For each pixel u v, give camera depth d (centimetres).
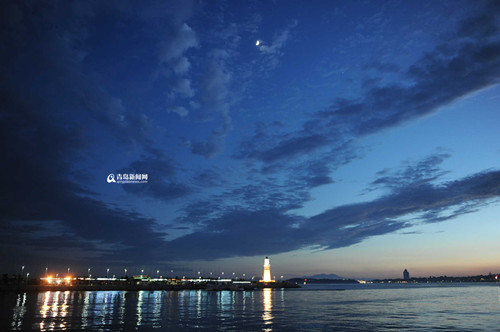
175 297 13212
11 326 4834
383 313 6931
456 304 9412
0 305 8269
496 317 6200
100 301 10131
